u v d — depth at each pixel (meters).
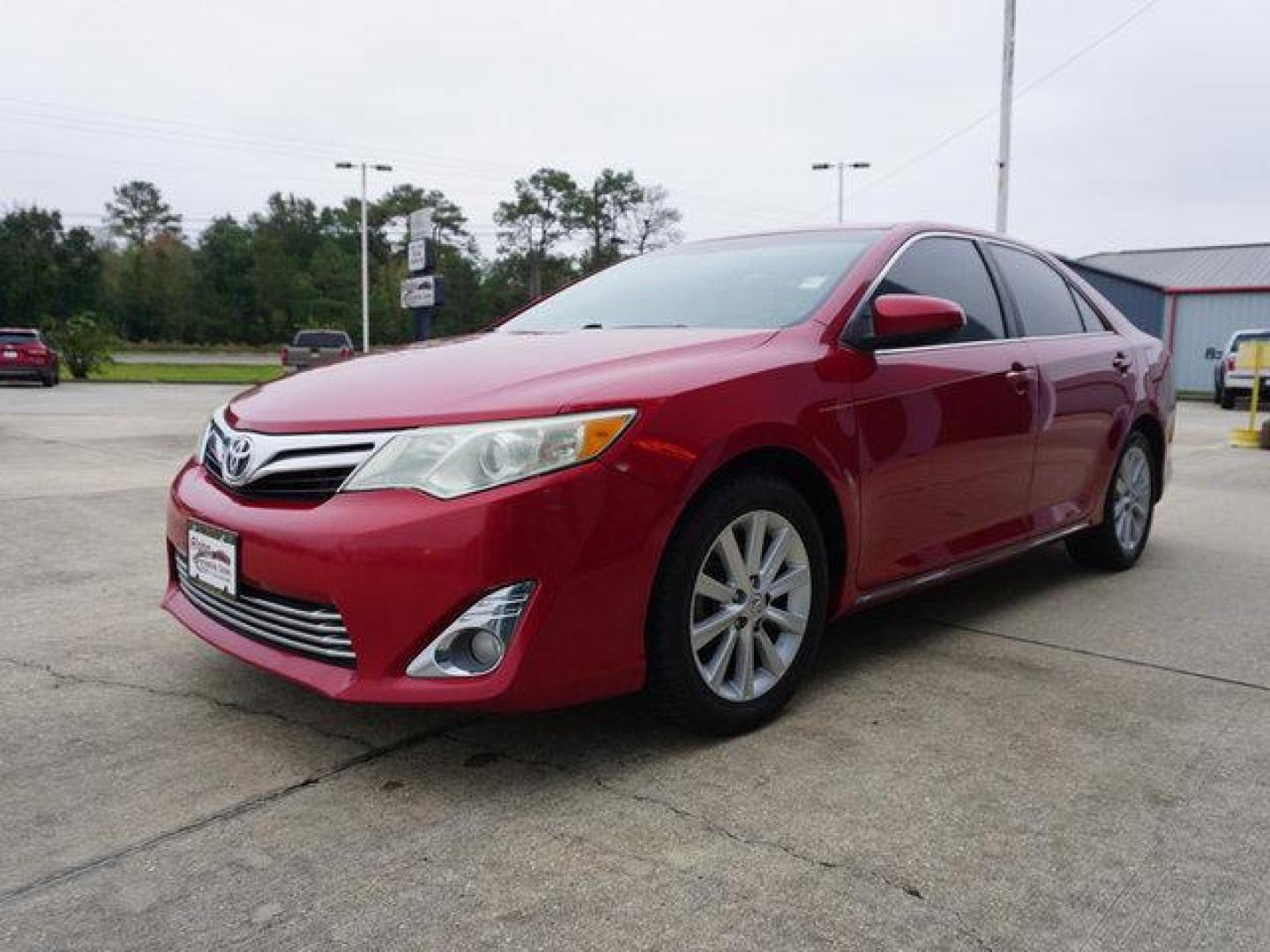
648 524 2.50
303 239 99.31
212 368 40.50
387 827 2.31
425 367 2.92
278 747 2.73
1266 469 9.45
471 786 2.51
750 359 2.85
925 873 2.13
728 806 2.42
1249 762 2.68
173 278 83.88
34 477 7.70
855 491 3.06
